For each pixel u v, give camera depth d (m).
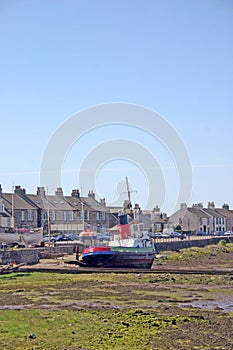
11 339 21.14
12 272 45.94
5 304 29.55
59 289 35.75
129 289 35.94
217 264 61.03
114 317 25.55
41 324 23.84
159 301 30.84
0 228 76.56
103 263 52.38
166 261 64.31
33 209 96.44
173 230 116.50
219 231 139.12
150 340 21.14
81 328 23.08
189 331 22.75
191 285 38.25
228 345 20.61
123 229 57.81
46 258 61.25
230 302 30.59
